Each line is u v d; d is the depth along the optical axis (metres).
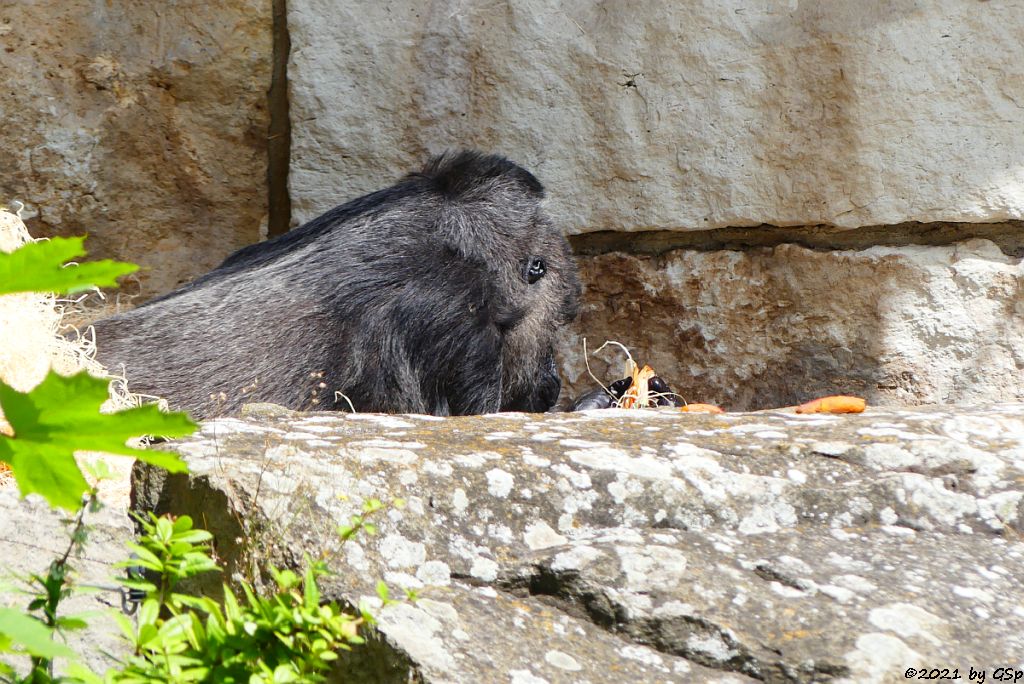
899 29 12.53
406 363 11.65
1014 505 6.64
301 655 4.77
